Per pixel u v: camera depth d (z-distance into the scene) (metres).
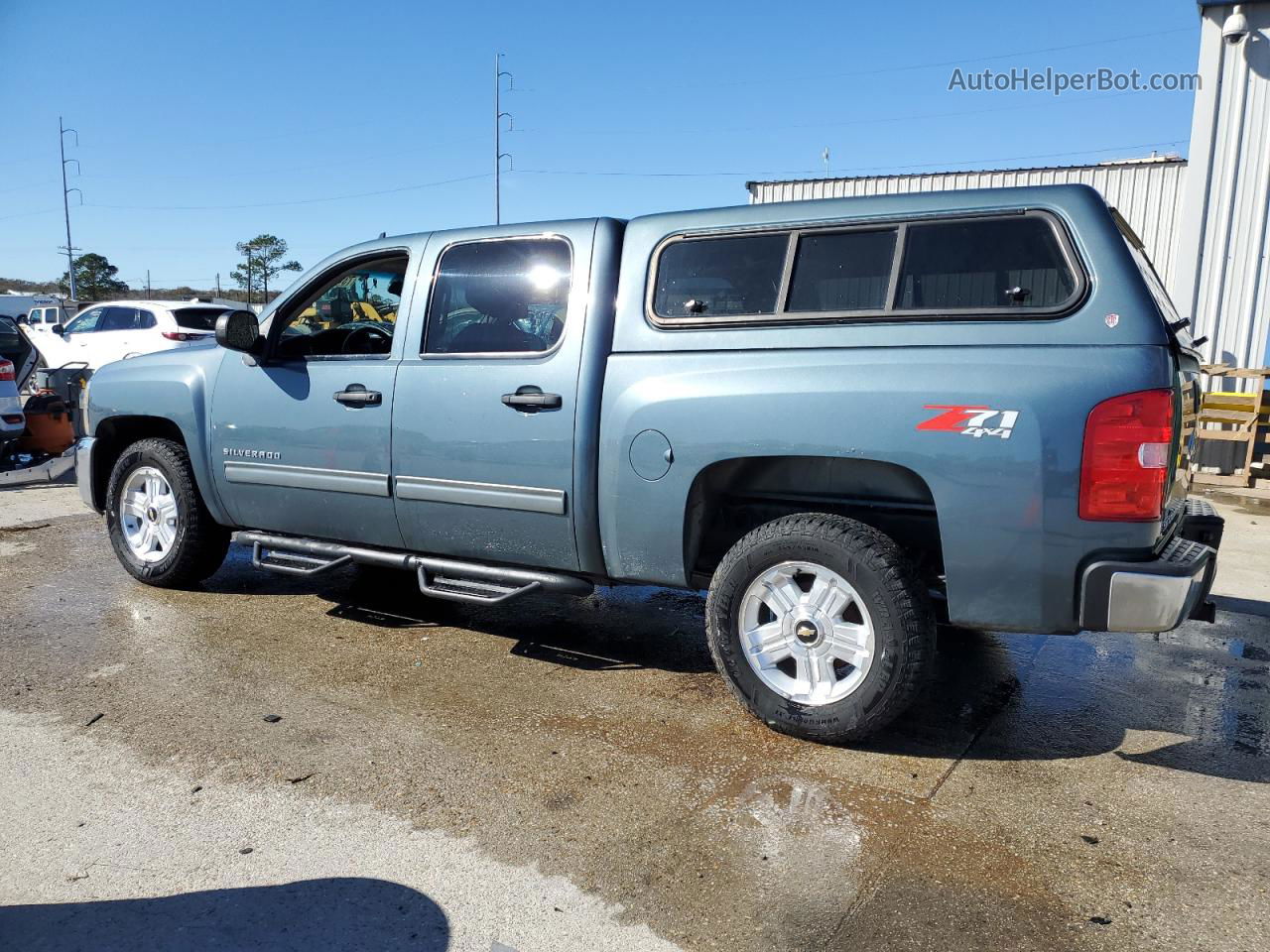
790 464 3.43
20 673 3.77
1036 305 2.87
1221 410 9.67
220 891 2.31
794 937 2.15
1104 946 2.13
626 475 3.40
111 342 14.93
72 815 2.66
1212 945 2.14
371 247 4.23
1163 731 3.41
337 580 5.34
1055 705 3.65
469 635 4.40
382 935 2.14
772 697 3.20
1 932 2.13
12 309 29.83
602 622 4.66
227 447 4.49
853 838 2.59
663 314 3.43
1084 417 2.73
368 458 4.02
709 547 3.83
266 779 2.88
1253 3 10.21
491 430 3.67
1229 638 4.61
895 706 3.01
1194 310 10.96
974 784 2.94
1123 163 13.49
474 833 2.59
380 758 3.05
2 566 5.54
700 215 3.46
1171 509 3.25
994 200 2.98
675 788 2.86
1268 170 10.38
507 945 2.11
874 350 3.03
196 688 3.63
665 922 2.20
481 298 3.83
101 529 6.66
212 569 5.01
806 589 3.24
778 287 3.26
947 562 2.93
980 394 2.83
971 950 2.11
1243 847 2.59
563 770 2.98
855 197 3.21
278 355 4.40
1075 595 2.83
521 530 3.70
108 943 2.10
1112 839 2.62
